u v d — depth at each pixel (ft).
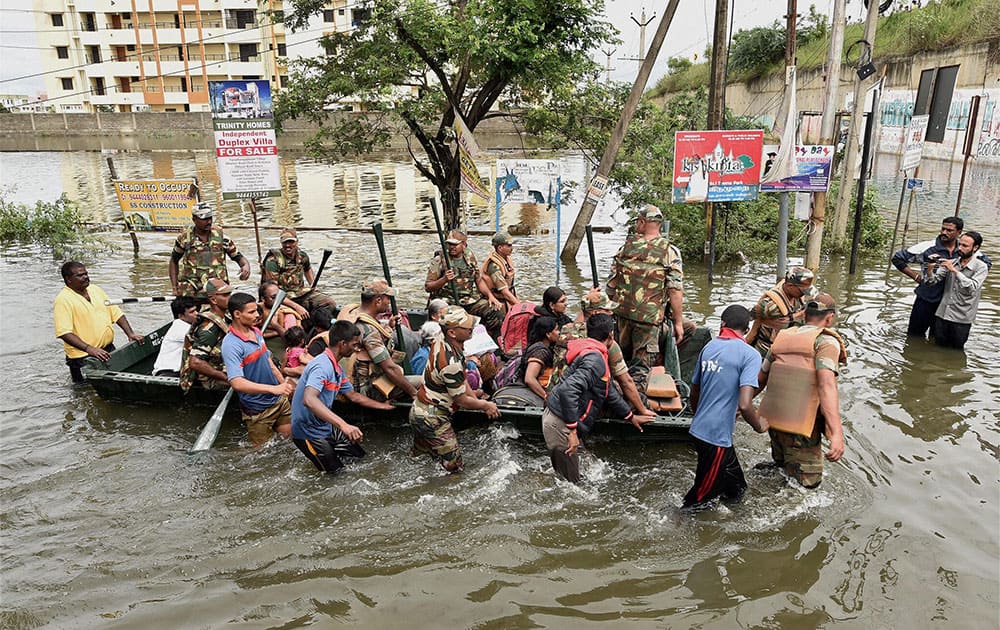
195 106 169.68
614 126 44.11
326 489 16.99
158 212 44.16
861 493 16.25
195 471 17.94
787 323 20.49
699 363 15.93
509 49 36.35
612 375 17.94
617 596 13.15
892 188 60.64
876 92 33.76
